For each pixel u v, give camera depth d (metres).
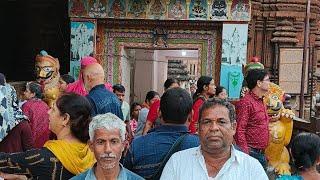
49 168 3.15
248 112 5.58
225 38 11.98
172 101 3.60
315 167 3.45
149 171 3.56
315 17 13.89
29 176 3.18
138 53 15.49
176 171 3.11
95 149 2.91
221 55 12.10
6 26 15.67
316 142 3.42
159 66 16.83
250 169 3.03
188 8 12.02
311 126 7.55
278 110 7.03
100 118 2.93
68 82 6.98
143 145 3.60
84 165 3.22
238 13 11.94
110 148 2.88
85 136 3.30
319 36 14.54
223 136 2.99
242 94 7.48
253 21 13.59
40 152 3.17
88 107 3.35
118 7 12.07
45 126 5.18
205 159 3.09
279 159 7.14
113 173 2.96
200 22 12.20
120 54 12.41
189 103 3.66
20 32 15.66
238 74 11.98
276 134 7.01
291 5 13.51
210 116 3.01
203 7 12.01
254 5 13.42
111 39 12.41
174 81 7.48
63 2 15.25
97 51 12.38
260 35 13.70
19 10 15.60
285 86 13.30
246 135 5.64
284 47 13.34
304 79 12.05
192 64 22.45
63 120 3.29
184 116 3.64
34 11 15.52
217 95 7.44
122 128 2.94
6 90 4.25
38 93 5.71
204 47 12.34
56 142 3.23
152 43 12.38
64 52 15.40
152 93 8.28
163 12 12.07
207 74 12.36
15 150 4.34
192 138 3.53
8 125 4.19
